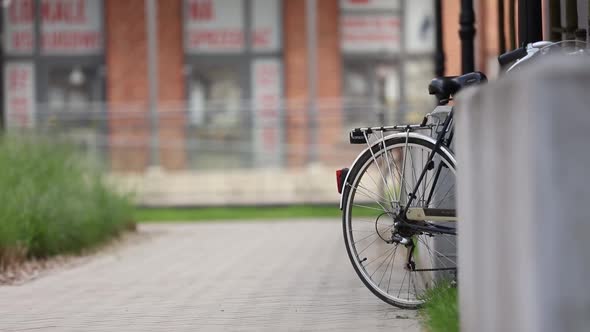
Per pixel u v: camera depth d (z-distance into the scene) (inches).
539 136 222.5
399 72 2329.0
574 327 222.1
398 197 497.7
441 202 498.3
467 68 785.6
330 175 1994.3
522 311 233.5
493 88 265.3
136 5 2338.8
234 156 2062.0
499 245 261.3
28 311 565.3
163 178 2026.3
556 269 222.1
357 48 2333.9
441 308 433.4
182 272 769.6
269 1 2352.4
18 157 1054.4
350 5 2329.0
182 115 2063.2
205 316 518.0
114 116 2057.1
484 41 1208.8
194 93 2349.9
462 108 322.3
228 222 1514.5
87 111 2063.2
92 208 1055.6
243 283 674.8
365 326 457.1
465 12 783.1
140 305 574.6
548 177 221.8
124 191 1245.7
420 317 472.4
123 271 793.6
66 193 1017.5
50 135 1198.9
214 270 778.2
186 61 2347.4
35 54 2352.4
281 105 2064.5
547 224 222.4
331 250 948.0
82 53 2351.1
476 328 302.2
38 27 2354.8
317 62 2324.1
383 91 2326.5
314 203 1918.1
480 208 290.4
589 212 221.9
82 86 2354.8
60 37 2354.8
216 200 1988.2
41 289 679.7
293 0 2343.8
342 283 648.4
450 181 498.6
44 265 859.4
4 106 2354.8
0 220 840.3
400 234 497.0
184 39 2351.1
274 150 2060.8
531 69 228.8
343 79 2331.4
